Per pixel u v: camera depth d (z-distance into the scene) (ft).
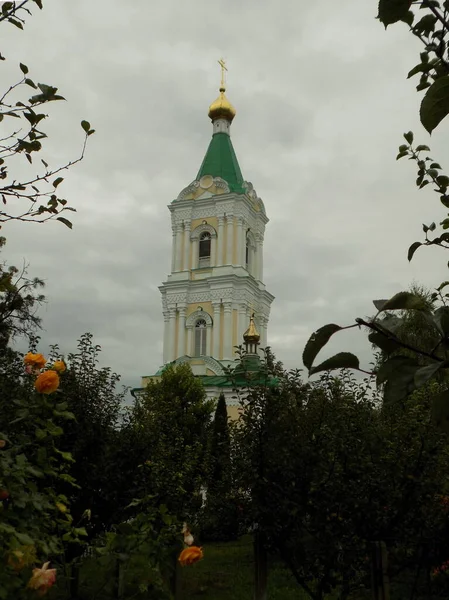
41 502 12.66
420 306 5.79
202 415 102.58
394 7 6.07
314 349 6.05
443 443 22.75
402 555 22.16
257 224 146.61
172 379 108.78
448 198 10.85
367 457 22.95
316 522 22.20
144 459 32.55
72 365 34.01
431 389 23.88
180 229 141.38
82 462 30.50
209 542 57.52
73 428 30.50
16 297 36.96
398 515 22.17
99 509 30.78
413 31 6.81
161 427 38.60
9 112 12.50
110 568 13.99
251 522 25.17
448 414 6.09
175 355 132.98
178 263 138.62
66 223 14.35
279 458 23.86
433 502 23.49
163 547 14.02
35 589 9.72
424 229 11.16
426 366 5.31
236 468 25.71
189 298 135.64
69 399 30.94
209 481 36.81
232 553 52.65
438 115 5.70
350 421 24.71
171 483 32.68
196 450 38.73
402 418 24.63
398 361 5.79
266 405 25.40
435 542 22.29
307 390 26.23
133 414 36.27
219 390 116.47
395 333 6.06
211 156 149.07
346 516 22.26
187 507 34.81
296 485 23.34
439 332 5.65
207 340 131.34
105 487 30.63
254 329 120.78
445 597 26.12
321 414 24.95
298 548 22.59
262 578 26.37
